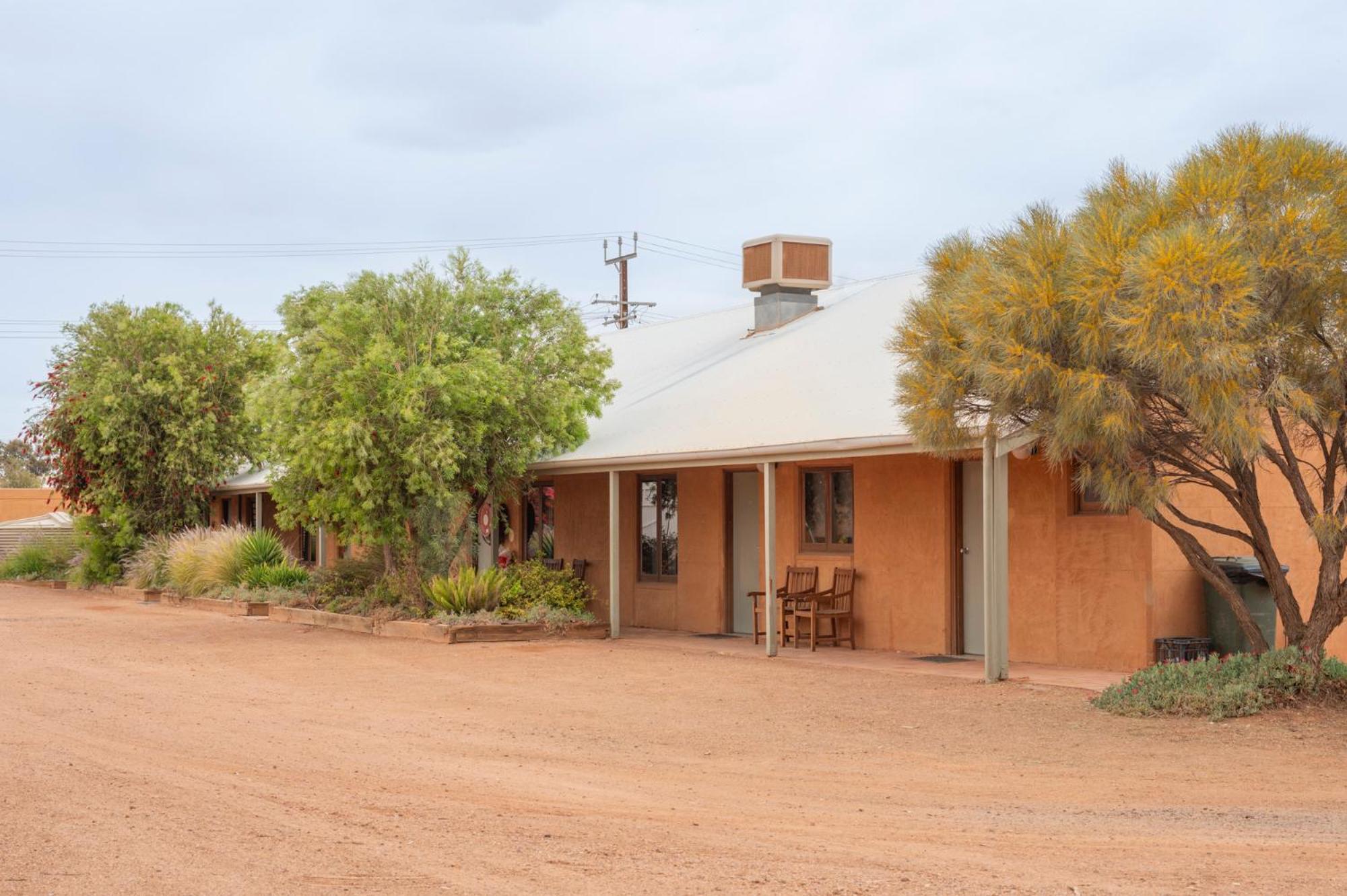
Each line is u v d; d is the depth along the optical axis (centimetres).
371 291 2055
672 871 689
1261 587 1454
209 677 1551
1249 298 1075
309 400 2014
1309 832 777
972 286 1189
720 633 2030
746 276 2533
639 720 1231
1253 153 1118
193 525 3197
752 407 1898
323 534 2859
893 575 1752
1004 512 1423
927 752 1062
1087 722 1173
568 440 2095
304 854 725
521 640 1936
